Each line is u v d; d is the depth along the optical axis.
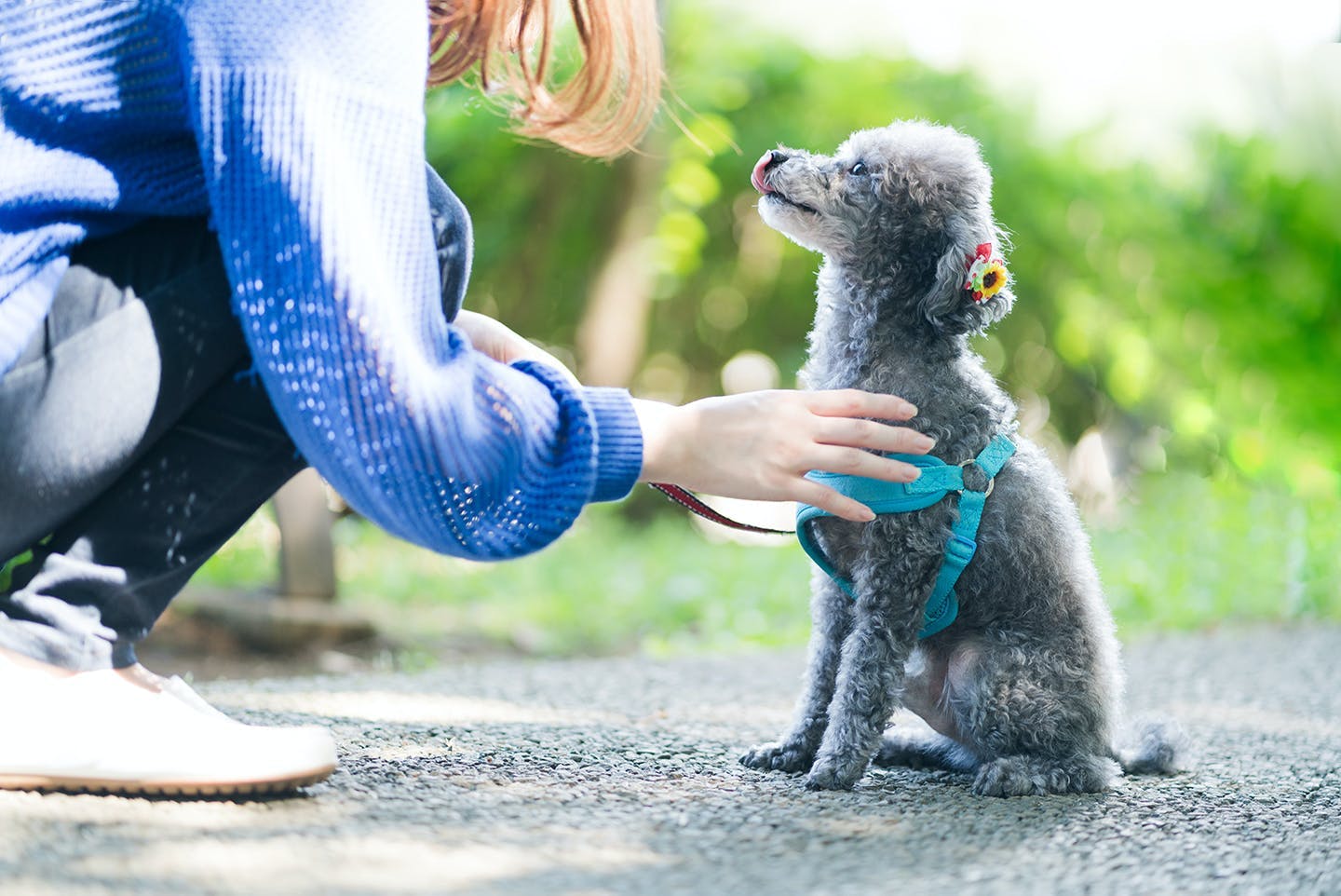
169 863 1.61
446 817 1.94
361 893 1.55
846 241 2.85
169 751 1.90
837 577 2.66
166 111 1.86
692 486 2.10
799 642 6.41
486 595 7.88
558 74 4.88
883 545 2.57
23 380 1.81
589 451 1.93
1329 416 9.92
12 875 1.52
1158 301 11.22
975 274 2.68
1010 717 2.54
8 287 1.78
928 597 2.58
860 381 2.77
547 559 8.72
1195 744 3.10
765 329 12.15
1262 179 10.93
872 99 10.43
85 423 1.83
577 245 11.08
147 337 1.86
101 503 1.93
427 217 1.87
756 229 11.56
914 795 2.40
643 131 2.46
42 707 1.87
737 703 3.61
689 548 9.38
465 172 10.39
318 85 1.75
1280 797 2.43
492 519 1.91
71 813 1.79
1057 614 2.63
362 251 1.75
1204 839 2.05
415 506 1.82
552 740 2.74
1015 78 11.37
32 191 1.79
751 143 10.42
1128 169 11.41
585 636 7.09
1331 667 4.77
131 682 1.96
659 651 6.57
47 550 1.91
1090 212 11.31
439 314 1.87
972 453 2.63
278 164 1.73
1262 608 6.80
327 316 1.73
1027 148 10.95
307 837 1.77
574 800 2.13
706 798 2.23
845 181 2.85
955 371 2.74
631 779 2.37
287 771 1.94
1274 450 9.32
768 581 7.84
